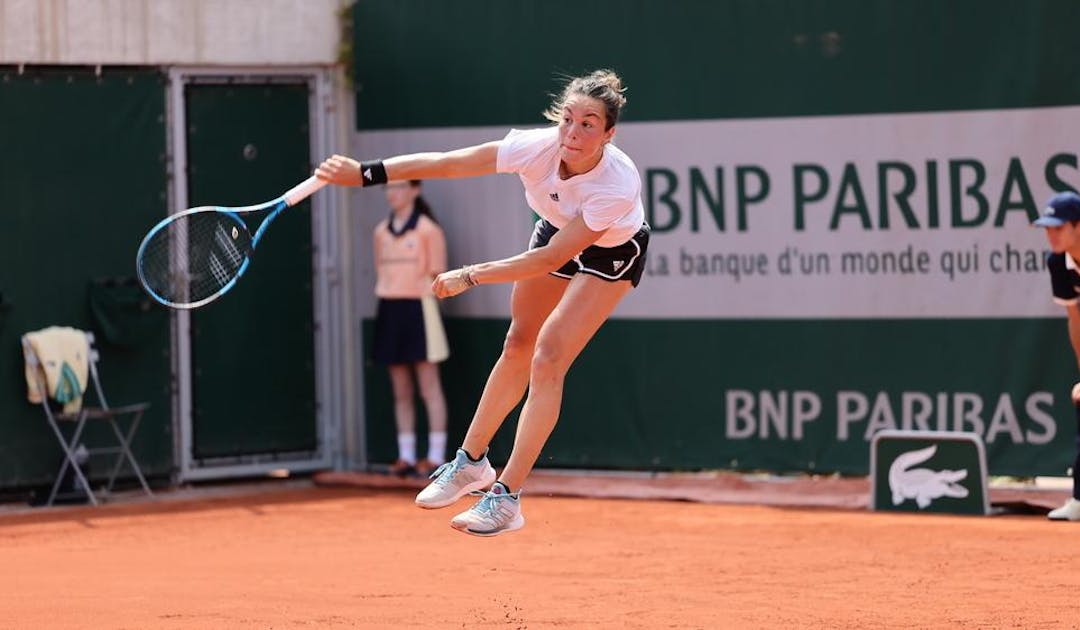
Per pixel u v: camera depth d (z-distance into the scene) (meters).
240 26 33.69
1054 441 29.02
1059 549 24.44
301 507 31.09
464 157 16.09
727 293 31.55
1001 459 29.42
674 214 31.91
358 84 34.75
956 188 29.59
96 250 32.31
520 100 33.12
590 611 19.67
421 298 32.91
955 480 28.77
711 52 31.42
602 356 32.72
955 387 29.72
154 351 33.03
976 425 29.58
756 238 31.25
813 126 30.66
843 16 30.31
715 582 22.06
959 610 19.72
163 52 32.91
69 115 31.98
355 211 35.00
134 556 25.28
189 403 33.56
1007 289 29.28
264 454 34.50
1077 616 19.22
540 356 15.70
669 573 22.89
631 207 15.55
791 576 22.53
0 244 31.27
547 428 15.60
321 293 34.97
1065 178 28.80
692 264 31.81
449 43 33.75
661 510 29.77
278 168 34.34
